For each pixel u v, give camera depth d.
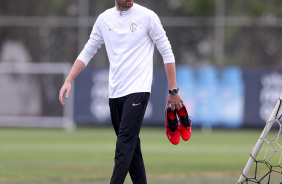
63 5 70.44
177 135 19.94
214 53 65.75
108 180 27.91
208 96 59.44
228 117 59.41
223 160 38.91
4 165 34.50
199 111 59.72
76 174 30.47
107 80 61.44
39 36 69.81
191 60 67.00
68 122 63.56
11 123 64.88
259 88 58.88
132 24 19.17
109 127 67.06
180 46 67.00
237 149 46.56
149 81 19.22
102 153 43.09
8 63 65.81
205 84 59.50
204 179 28.61
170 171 32.44
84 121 62.69
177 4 70.19
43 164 35.34
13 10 70.31
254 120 59.06
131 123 18.81
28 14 70.38
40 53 69.88
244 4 66.06
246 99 59.03
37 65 64.88
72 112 63.03
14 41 70.38
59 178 28.62
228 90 59.25
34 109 64.88
